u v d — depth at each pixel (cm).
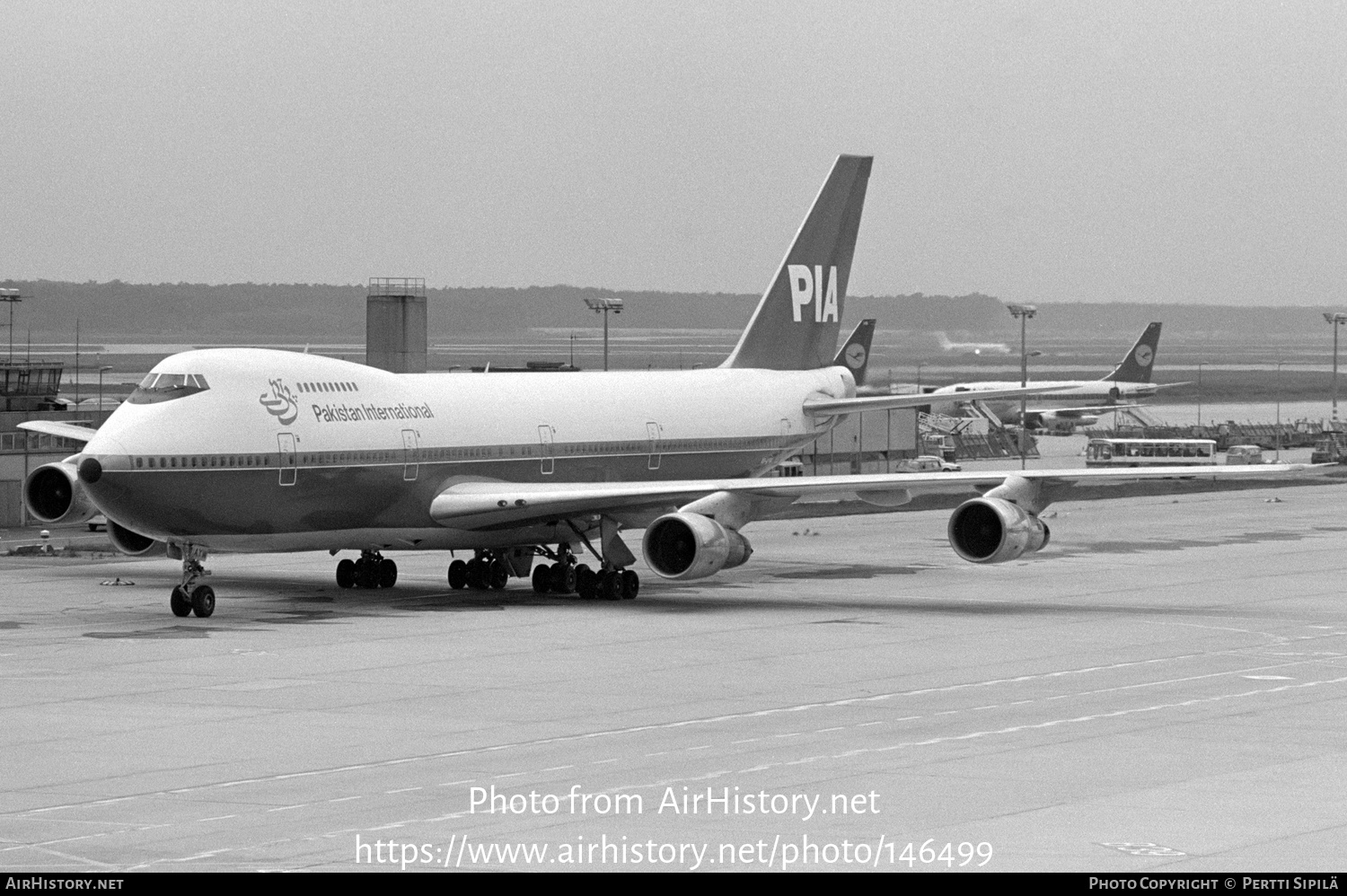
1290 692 9425
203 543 12825
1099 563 17462
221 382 12788
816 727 8331
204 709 8825
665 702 9081
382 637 11694
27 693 9306
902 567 17200
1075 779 7069
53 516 14388
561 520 14188
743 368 17688
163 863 5800
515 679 9875
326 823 6362
